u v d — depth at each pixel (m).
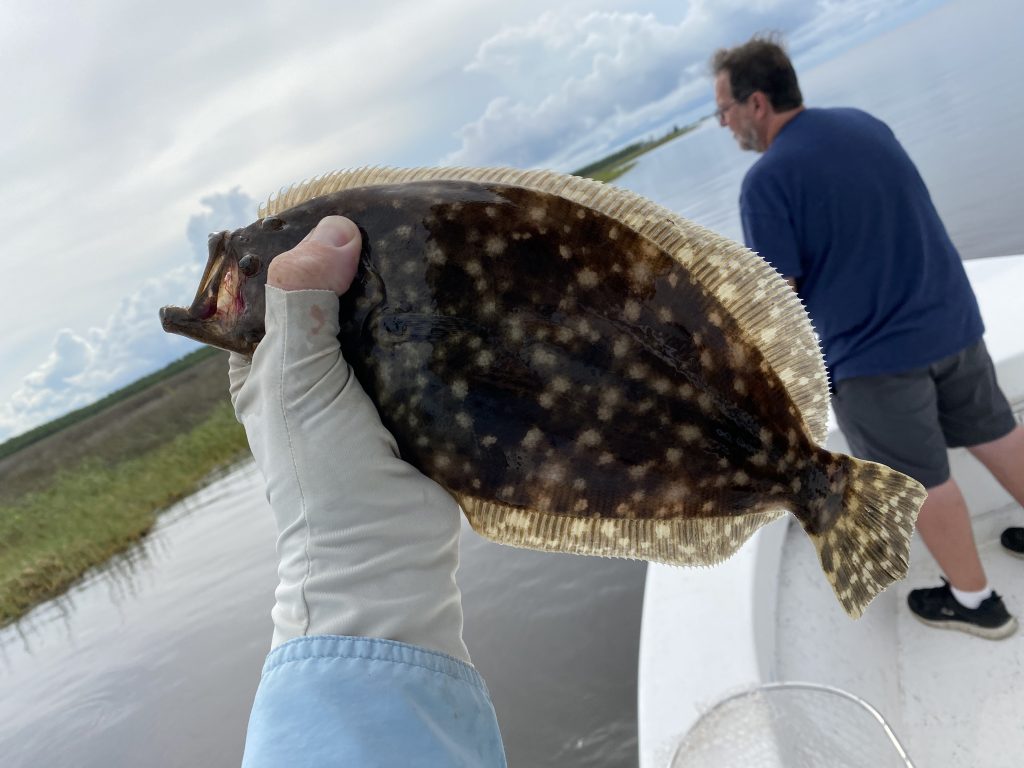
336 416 1.36
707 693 2.28
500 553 5.96
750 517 1.69
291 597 1.27
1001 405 3.05
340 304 1.48
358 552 1.28
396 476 1.38
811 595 2.97
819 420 1.61
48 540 12.03
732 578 2.76
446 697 1.18
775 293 1.55
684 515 1.62
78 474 15.20
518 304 1.48
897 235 2.78
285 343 1.39
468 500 1.53
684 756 1.91
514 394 1.48
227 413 16.30
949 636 3.06
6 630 9.84
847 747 1.80
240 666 6.04
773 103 3.09
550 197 1.50
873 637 3.08
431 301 1.47
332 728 1.06
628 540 1.62
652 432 1.54
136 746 5.48
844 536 1.62
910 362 2.84
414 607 1.26
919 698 2.87
